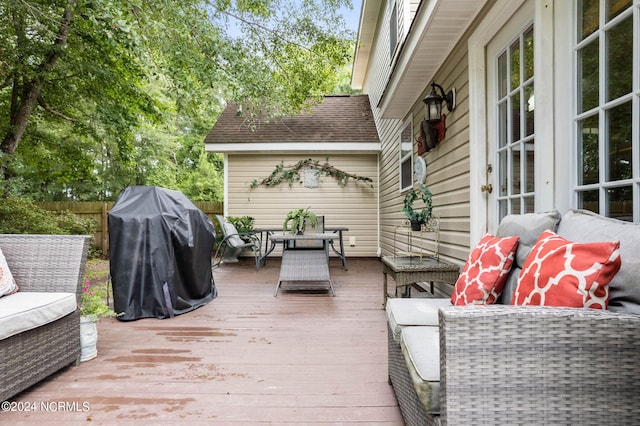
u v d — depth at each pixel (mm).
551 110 1899
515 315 950
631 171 1430
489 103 2742
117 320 3191
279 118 8164
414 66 3680
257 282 5070
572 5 1745
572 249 1170
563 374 938
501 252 1647
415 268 2945
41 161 8102
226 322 3137
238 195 7746
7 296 2062
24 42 4965
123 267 3227
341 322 3125
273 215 7750
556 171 1871
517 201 2367
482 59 2783
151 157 11164
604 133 1558
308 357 2330
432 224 3895
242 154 7738
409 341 1400
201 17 5246
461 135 3125
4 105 6453
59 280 2221
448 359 952
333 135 7645
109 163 10914
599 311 960
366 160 7848
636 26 1384
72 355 2156
